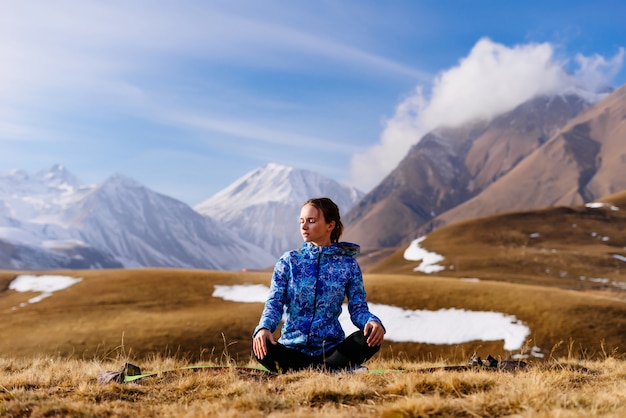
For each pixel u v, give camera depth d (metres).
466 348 63.12
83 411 5.41
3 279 99.69
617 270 139.50
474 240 167.88
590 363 9.23
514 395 5.32
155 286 90.31
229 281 91.62
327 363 6.48
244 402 5.48
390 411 5.04
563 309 68.25
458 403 5.24
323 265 6.52
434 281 82.88
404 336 66.81
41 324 73.56
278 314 6.45
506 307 70.44
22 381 7.13
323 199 6.69
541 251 154.00
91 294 88.25
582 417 4.62
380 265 164.62
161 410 5.52
